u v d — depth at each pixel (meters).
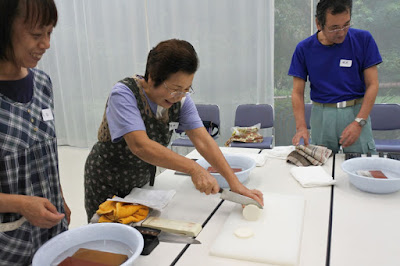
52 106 1.12
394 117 2.85
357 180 1.26
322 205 1.19
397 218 1.07
